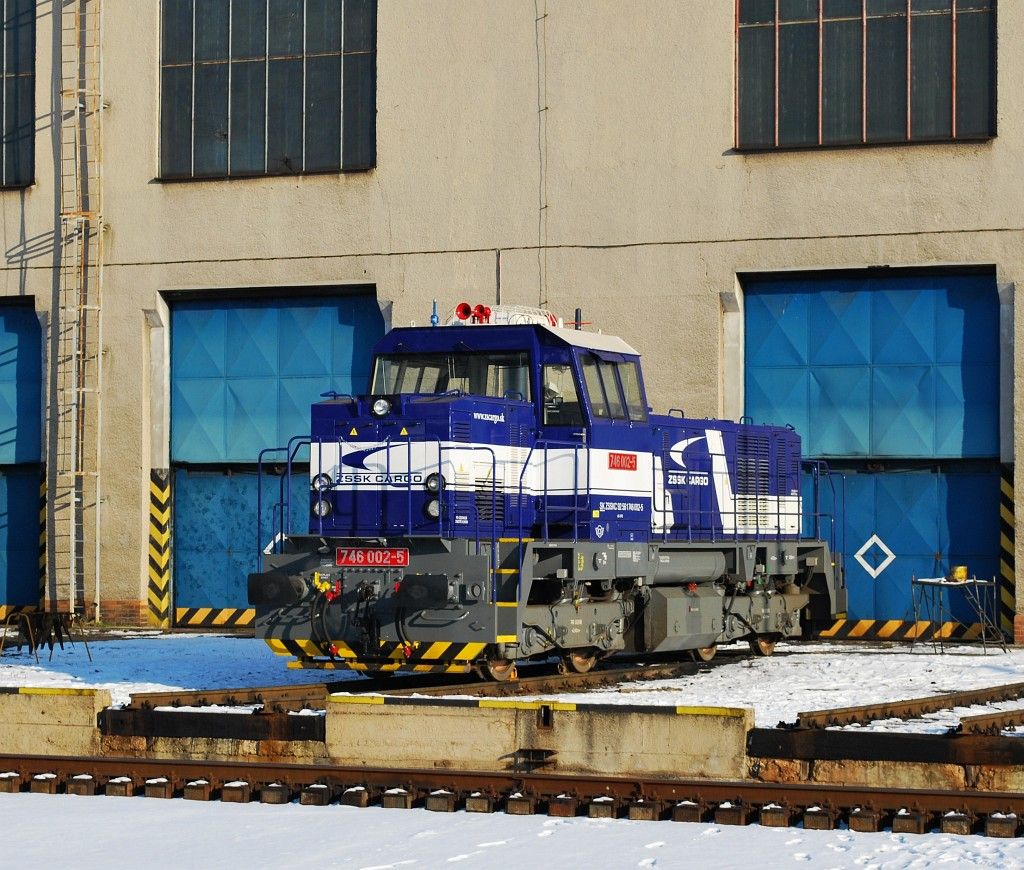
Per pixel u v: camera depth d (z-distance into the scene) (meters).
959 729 14.83
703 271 29.11
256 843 11.87
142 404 32.03
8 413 33.19
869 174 28.48
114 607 32.03
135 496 31.98
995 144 27.89
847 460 29.28
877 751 13.69
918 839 11.92
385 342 21.34
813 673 22.62
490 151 30.19
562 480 20.62
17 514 33.19
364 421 19.84
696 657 24.09
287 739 15.12
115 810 13.14
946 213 28.11
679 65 29.31
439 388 20.92
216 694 17.77
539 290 29.83
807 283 29.41
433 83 30.50
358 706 14.88
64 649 26.73
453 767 14.59
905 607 28.98
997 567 28.48
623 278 29.45
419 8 30.62
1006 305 27.83
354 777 13.84
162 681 21.50
